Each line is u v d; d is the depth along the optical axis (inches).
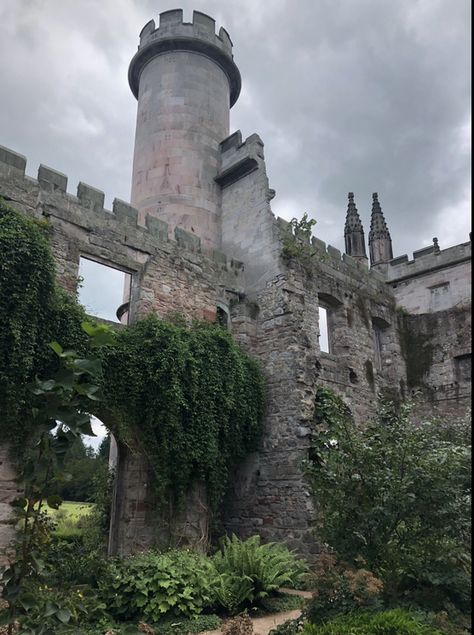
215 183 684.1
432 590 272.8
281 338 545.6
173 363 439.2
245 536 506.3
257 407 521.0
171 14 744.3
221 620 326.3
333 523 299.1
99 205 482.0
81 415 157.1
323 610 259.8
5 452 349.1
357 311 661.3
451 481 279.3
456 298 699.4
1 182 418.6
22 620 151.3
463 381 666.2
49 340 376.2
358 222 925.8
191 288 536.7
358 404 608.7
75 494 712.4
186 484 441.7
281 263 569.6
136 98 821.9
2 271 358.6
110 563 358.3
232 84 794.2
